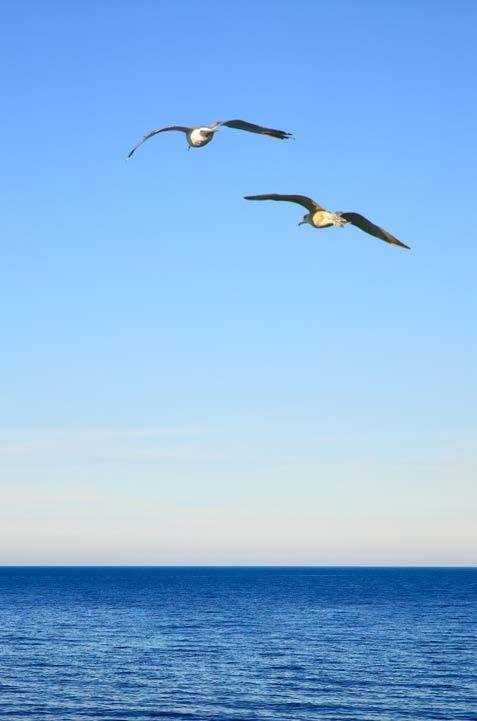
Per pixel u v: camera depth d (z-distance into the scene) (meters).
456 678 63.31
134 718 47.34
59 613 126.81
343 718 48.16
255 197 7.71
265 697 54.84
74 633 95.31
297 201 7.77
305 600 168.75
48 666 67.56
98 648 80.31
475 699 54.53
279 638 91.25
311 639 90.38
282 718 47.91
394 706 51.91
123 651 78.06
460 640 89.81
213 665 69.25
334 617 121.81
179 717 47.88
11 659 71.50
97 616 121.19
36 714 47.97
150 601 161.88
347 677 63.53
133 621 112.88
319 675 64.44
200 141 7.42
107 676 62.81
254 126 7.41
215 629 101.62
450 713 49.78
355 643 86.50
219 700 53.56
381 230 7.75
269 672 65.75
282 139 7.44
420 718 48.19
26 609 135.50
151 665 68.88
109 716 47.84
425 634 96.69
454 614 128.50
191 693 56.00
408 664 70.75
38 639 88.19
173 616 122.00
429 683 60.94
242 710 50.28
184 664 69.69
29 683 59.03
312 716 48.62
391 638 91.88
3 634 93.56
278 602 160.12
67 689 56.81
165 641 87.25
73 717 47.25
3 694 54.34
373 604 154.38
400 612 132.50
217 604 152.62
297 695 55.66
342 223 7.69
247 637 92.12
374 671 66.62
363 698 54.66
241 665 69.44
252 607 143.75
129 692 55.97
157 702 52.50
